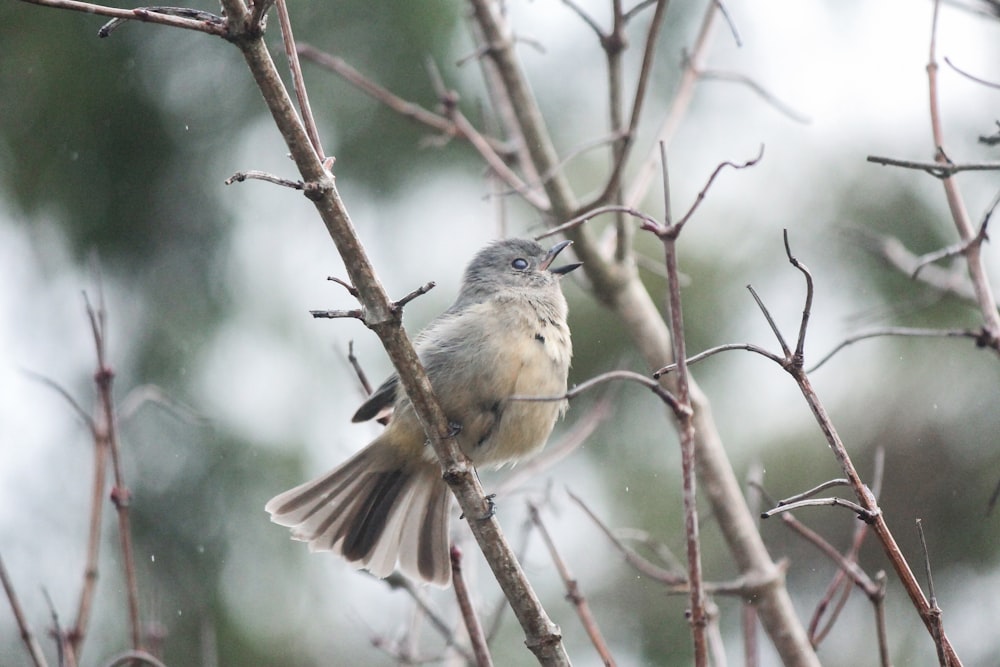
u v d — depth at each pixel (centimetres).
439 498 929
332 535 911
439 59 1239
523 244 1037
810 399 558
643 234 1252
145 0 1224
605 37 934
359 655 1164
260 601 1176
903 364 1216
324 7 1236
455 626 905
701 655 553
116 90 1220
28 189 1209
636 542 1218
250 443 1198
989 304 677
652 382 578
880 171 1250
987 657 1139
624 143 934
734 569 1198
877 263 1224
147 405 1192
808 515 1208
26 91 1204
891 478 1205
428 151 1251
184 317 1228
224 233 1260
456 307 1006
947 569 1184
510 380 906
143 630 1152
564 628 1198
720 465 900
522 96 1027
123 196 1230
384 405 941
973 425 1195
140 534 1181
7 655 1125
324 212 654
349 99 1243
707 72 1038
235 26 607
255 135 1270
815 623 729
